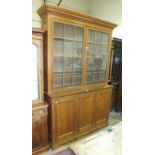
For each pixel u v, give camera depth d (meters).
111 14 2.96
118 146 2.06
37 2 2.43
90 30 2.24
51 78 1.92
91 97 2.34
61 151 1.94
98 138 2.27
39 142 1.86
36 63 1.80
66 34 2.02
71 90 2.15
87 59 2.30
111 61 3.10
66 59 2.11
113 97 3.33
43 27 1.92
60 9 1.77
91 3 3.28
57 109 1.94
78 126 2.23
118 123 2.83
